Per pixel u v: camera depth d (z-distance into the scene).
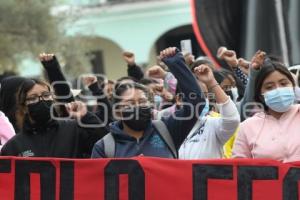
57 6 39.75
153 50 48.53
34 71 44.25
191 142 10.84
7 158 10.77
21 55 37.41
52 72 11.83
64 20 39.22
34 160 10.69
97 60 50.81
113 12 47.62
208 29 16.78
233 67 13.50
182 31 48.12
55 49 36.78
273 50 16.17
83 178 10.58
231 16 16.70
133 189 10.41
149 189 10.37
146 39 47.53
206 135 10.77
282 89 10.17
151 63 48.31
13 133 12.52
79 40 39.41
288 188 10.12
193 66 13.52
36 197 10.70
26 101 10.96
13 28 35.91
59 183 10.63
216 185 10.29
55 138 11.02
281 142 10.19
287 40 15.98
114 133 10.64
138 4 47.03
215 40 16.75
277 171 10.15
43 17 36.62
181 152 10.83
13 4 35.69
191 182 10.32
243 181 10.23
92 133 11.03
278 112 10.38
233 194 10.26
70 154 10.95
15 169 10.73
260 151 10.27
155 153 10.50
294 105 10.52
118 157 10.52
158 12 47.00
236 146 10.58
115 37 48.06
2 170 10.77
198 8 16.81
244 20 16.53
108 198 10.49
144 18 47.38
